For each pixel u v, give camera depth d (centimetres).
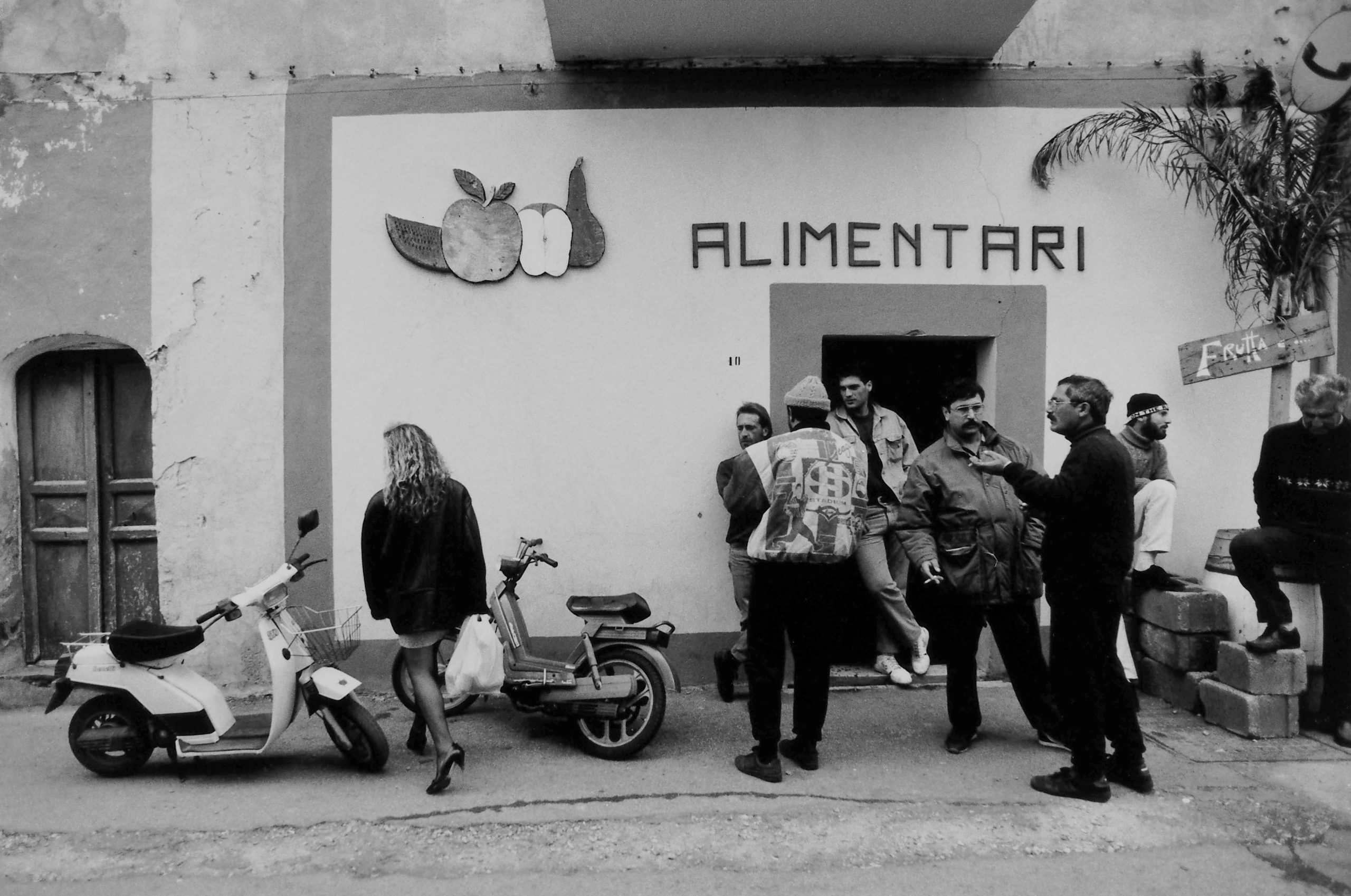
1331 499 453
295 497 560
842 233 559
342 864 344
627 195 557
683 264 558
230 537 561
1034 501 384
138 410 598
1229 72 569
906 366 646
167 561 562
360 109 557
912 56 554
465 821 375
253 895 324
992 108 560
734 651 527
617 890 326
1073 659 383
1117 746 395
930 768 428
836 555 402
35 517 594
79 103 563
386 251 558
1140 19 567
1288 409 512
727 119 556
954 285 561
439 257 555
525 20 557
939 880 332
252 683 563
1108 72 564
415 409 559
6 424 583
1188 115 563
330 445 559
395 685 494
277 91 559
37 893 327
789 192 557
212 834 367
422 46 558
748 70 556
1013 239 561
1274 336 493
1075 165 562
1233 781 406
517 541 559
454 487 417
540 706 448
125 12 562
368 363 558
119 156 562
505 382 559
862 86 557
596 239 555
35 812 390
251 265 561
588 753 450
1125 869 339
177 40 562
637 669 453
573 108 555
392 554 405
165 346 561
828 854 349
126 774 430
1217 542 528
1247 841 358
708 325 558
